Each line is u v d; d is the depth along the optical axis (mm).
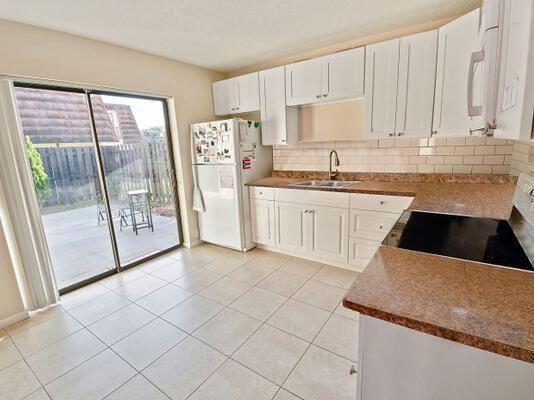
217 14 2137
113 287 2660
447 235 1180
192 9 2039
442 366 698
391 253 1028
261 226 3309
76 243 3033
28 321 2166
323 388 1496
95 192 2871
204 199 3521
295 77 2922
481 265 904
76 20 2131
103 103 2781
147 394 1507
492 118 875
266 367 1649
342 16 2248
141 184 3297
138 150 3186
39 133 2438
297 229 3020
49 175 2572
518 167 2115
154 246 3566
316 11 2148
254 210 3326
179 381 1579
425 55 2240
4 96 2061
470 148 2443
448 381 701
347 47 2828
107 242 3209
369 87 2529
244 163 3217
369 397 827
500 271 859
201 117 3576
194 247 3650
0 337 1994
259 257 3230
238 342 1862
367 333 775
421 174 2678
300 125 3227
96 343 1906
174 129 3340
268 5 2029
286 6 2055
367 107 2572
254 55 3133
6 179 2098
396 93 2414
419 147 2670
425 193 2094
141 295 2502
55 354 1817
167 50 2885
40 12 1972
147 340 1919
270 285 2578
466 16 1925
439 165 2605
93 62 2535
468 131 1997
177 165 3463
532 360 539
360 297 752
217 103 3658
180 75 3283
